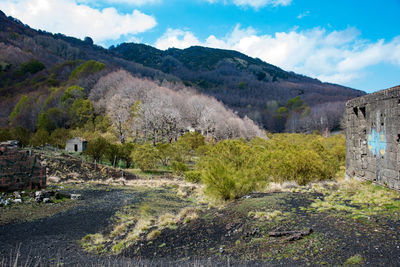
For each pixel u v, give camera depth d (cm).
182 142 4131
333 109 11188
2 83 12662
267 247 580
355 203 815
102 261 664
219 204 1124
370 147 1179
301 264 476
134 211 1230
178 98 10194
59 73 13762
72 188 1834
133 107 8050
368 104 1195
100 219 1105
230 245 643
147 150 3128
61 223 1048
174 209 1262
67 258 705
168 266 579
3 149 1447
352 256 470
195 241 722
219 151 1683
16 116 8481
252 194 1183
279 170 1460
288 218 722
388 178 1027
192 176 2261
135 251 721
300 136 7112
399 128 957
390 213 667
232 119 8712
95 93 9750
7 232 936
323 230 603
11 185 1461
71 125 7788
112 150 3316
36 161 1548
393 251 464
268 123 12338
